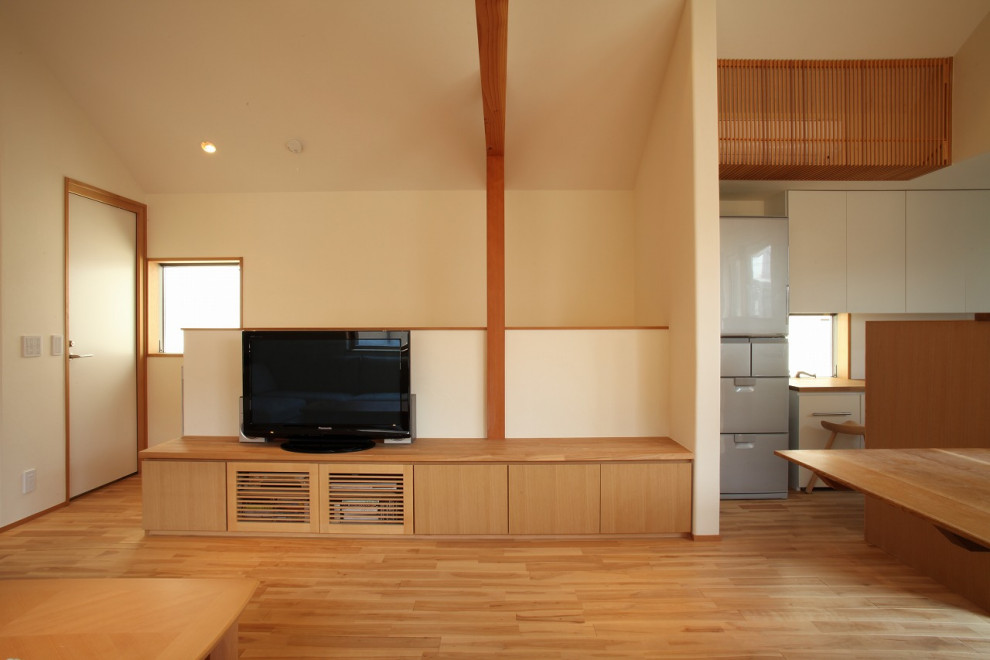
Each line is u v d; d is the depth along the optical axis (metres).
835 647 1.74
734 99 2.96
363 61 2.90
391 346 2.77
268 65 2.94
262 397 2.79
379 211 3.87
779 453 1.71
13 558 2.43
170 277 4.05
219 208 3.89
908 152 2.97
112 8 2.69
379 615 1.94
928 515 1.14
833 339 4.05
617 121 3.26
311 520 2.65
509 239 3.85
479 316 3.85
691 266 2.63
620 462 2.62
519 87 3.02
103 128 3.37
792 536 2.69
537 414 2.99
